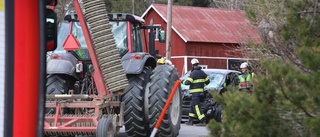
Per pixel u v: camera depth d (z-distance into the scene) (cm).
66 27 2200
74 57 2080
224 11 8181
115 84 1745
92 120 1767
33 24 873
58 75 2031
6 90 863
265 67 1030
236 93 1081
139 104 2022
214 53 7500
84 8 1716
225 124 1064
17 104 863
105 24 1719
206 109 2920
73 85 2089
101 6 1720
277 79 1002
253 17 1596
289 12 1149
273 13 1345
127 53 2095
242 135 1027
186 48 7425
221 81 3244
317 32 1109
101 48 1730
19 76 865
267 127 1022
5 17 868
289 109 1015
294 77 989
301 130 1024
